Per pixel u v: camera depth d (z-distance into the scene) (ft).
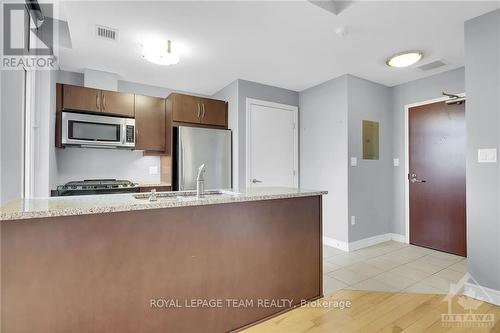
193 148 11.57
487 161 6.91
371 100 12.26
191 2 6.47
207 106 12.46
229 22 7.37
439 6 6.68
